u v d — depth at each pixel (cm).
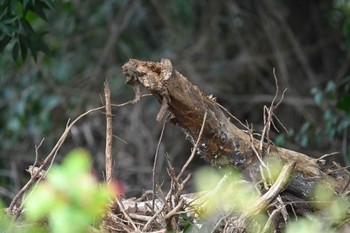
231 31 1265
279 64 1202
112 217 473
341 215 493
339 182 541
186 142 1127
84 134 1138
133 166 1062
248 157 518
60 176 292
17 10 713
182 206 484
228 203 491
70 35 1240
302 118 1162
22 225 420
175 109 497
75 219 293
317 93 917
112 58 1220
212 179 516
